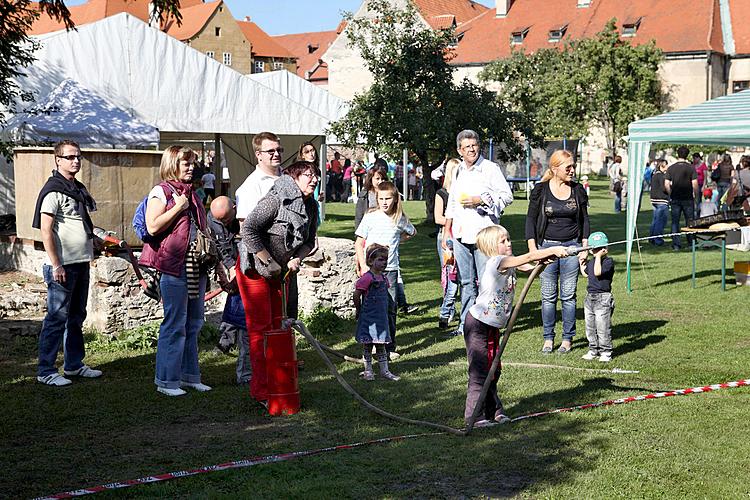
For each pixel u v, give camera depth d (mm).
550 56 54625
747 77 60719
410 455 5215
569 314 8500
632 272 14594
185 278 6766
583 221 8453
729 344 8773
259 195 6824
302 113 22547
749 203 15836
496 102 24812
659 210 18875
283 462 5105
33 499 4492
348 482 4750
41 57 18359
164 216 6598
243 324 7113
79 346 7395
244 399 6680
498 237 5891
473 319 5844
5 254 12875
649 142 11172
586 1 67000
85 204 7176
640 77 54281
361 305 7336
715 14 61125
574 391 6840
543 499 4488
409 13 24172
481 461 5109
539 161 39719
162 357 6805
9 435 5707
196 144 32281
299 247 6527
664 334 9328
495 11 71000
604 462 5078
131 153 11961
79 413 6258
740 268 12961
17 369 7652
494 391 5941
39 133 15789
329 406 6461
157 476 4836
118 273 8992
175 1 15648
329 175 36781
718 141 11344
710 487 4660
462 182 9023
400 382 7227
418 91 23703
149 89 19859
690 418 6016
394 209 8320
